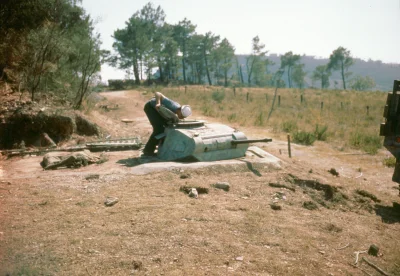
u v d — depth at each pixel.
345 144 12.34
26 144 9.51
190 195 5.27
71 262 3.40
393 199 6.51
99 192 5.38
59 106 11.71
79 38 15.07
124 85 50.22
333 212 5.35
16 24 14.47
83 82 13.93
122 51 51.97
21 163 7.47
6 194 5.29
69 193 5.35
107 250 3.64
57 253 3.55
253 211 4.85
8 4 14.20
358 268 3.66
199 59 67.88
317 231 4.47
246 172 6.45
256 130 14.77
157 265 3.40
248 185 5.85
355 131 14.30
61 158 7.38
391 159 9.70
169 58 60.97
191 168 6.27
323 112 21.67
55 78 14.07
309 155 10.53
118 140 9.99
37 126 9.85
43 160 7.38
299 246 3.98
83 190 5.48
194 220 4.43
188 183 5.62
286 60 88.94
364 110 23.09
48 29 12.80
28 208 4.75
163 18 59.38
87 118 11.37
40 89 13.35
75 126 10.68
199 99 28.47
